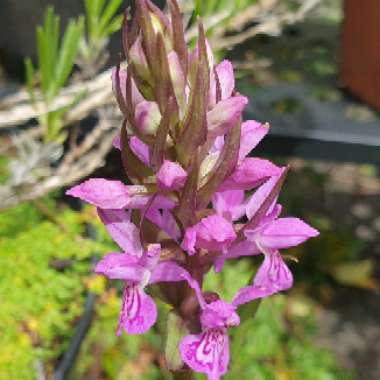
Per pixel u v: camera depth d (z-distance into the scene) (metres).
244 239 0.09
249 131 0.09
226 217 0.09
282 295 0.27
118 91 0.08
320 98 0.25
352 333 0.26
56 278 0.21
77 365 0.20
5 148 0.20
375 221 0.31
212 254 0.09
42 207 0.22
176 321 0.09
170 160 0.08
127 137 0.08
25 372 0.18
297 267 0.28
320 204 0.32
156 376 0.22
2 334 0.19
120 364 0.22
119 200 0.08
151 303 0.09
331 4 0.35
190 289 0.09
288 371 0.23
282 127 0.23
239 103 0.08
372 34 0.23
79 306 0.20
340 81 0.25
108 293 0.22
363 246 0.29
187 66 0.08
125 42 0.08
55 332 0.20
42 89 0.15
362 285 0.28
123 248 0.09
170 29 0.08
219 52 0.16
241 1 0.15
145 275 0.09
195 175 0.08
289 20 0.17
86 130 0.23
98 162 0.19
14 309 0.20
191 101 0.08
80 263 0.22
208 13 0.15
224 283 0.24
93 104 0.17
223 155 0.08
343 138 0.22
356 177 0.34
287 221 0.10
